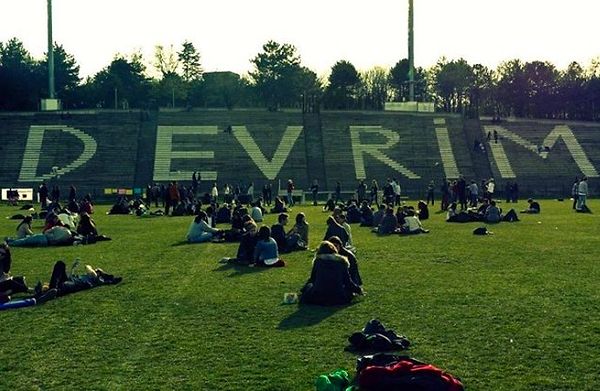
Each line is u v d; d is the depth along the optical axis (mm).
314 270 22672
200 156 100312
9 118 105500
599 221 51500
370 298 23078
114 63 177750
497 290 24125
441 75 191250
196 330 19156
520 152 105688
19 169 95500
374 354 15797
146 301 22969
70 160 97750
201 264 31062
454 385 13648
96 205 76500
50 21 109062
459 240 39375
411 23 117375
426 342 17688
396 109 119812
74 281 24781
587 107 156125
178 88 183750
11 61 151000
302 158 101188
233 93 196875
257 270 29266
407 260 31672
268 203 75812
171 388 14516
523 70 165250
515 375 15086
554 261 30922
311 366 15836
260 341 17984
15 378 15273
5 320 20484
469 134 109812
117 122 106375
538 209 60312
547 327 18922
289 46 192250
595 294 23234
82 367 15961
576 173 101812
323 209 68375
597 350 16750
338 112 113250
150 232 45625
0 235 44406
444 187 66125
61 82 161625
